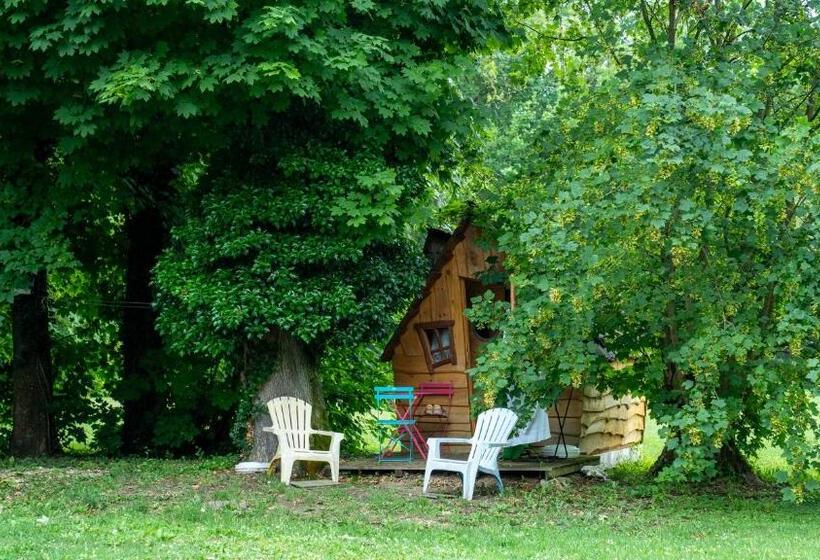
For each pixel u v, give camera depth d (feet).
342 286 40.40
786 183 29.73
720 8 37.68
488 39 46.03
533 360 35.09
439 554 24.09
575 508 33.30
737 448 40.88
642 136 30.76
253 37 35.06
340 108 38.58
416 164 44.52
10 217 43.14
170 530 26.81
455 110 43.34
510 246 37.19
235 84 36.88
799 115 37.19
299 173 40.93
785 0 35.40
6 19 36.14
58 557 22.39
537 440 41.65
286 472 37.60
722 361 31.91
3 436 55.31
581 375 35.83
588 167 35.42
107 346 57.67
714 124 29.48
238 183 41.14
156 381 53.26
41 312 51.67
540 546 25.91
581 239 31.42
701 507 33.99
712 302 31.65
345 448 55.11
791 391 30.07
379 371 57.00
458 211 48.80
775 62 34.12
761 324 33.09
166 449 54.24
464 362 47.01
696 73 33.01
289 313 39.45
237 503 32.60
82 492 33.24
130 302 54.90
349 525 28.94
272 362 42.93
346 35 37.70
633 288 33.63
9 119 41.57
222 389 53.72
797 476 29.71
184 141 43.16
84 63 36.81
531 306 33.06
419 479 40.11
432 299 47.93
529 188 38.42
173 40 37.47
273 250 40.01
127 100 34.37
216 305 38.93
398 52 41.16
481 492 36.70
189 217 42.42
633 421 54.54
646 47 37.60
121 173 46.16
